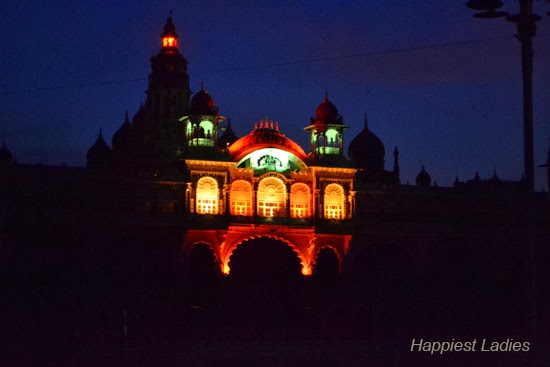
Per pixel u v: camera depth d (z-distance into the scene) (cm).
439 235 6794
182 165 6569
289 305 6275
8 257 5834
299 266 6606
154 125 8238
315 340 5497
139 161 7656
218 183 6400
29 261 5878
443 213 6938
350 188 6644
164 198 6328
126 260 6150
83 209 6138
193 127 6481
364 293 6366
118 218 6088
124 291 5812
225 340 5328
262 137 6538
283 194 6556
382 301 6294
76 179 6156
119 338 4881
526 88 3500
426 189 6906
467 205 6988
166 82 8300
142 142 8225
